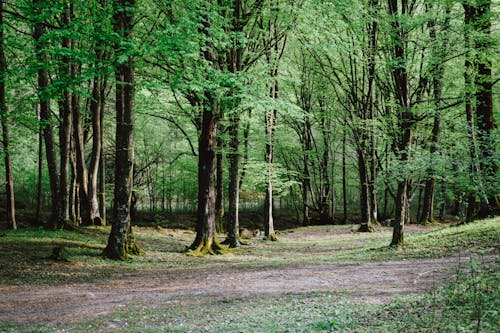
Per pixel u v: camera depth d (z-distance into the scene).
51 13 13.05
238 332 6.78
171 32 12.81
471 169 14.73
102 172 25.08
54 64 14.02
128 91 15.73
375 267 13.19
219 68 17.95
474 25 16.12
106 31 12.74
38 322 8.06
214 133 19.31
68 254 15.37
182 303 9.52
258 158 34.03
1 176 34.34
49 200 37.06
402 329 6.11
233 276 13.15
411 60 15.91
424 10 16.89
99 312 8.80
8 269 12.80
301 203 44.34
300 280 11.92
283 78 17.50
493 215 18.00
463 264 11.23
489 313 6.25
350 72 28.75
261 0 18.39
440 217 34.84
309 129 37.03
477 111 17.64
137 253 16.75
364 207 29.27
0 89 17.00
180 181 37.38
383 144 30.48
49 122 17.72
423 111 17.30
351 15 17.11
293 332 6.57
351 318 7.22
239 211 42.44
